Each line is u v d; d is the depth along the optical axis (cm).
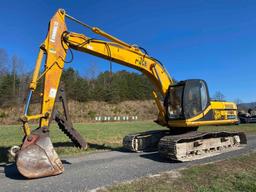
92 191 680
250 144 1491
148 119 5884
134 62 1180
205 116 1206
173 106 1207
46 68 908
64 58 966
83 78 7188
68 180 779
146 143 1318
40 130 834
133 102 7012
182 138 1045
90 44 1048
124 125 3309
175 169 901
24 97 5953
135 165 978
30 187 720
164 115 1239
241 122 3550
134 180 769
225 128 2461
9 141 1644
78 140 1093
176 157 1012
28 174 780
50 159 813
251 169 889
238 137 1384
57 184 742
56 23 948
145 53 1220
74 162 1036
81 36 1022
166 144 1046
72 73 6881
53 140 1664
